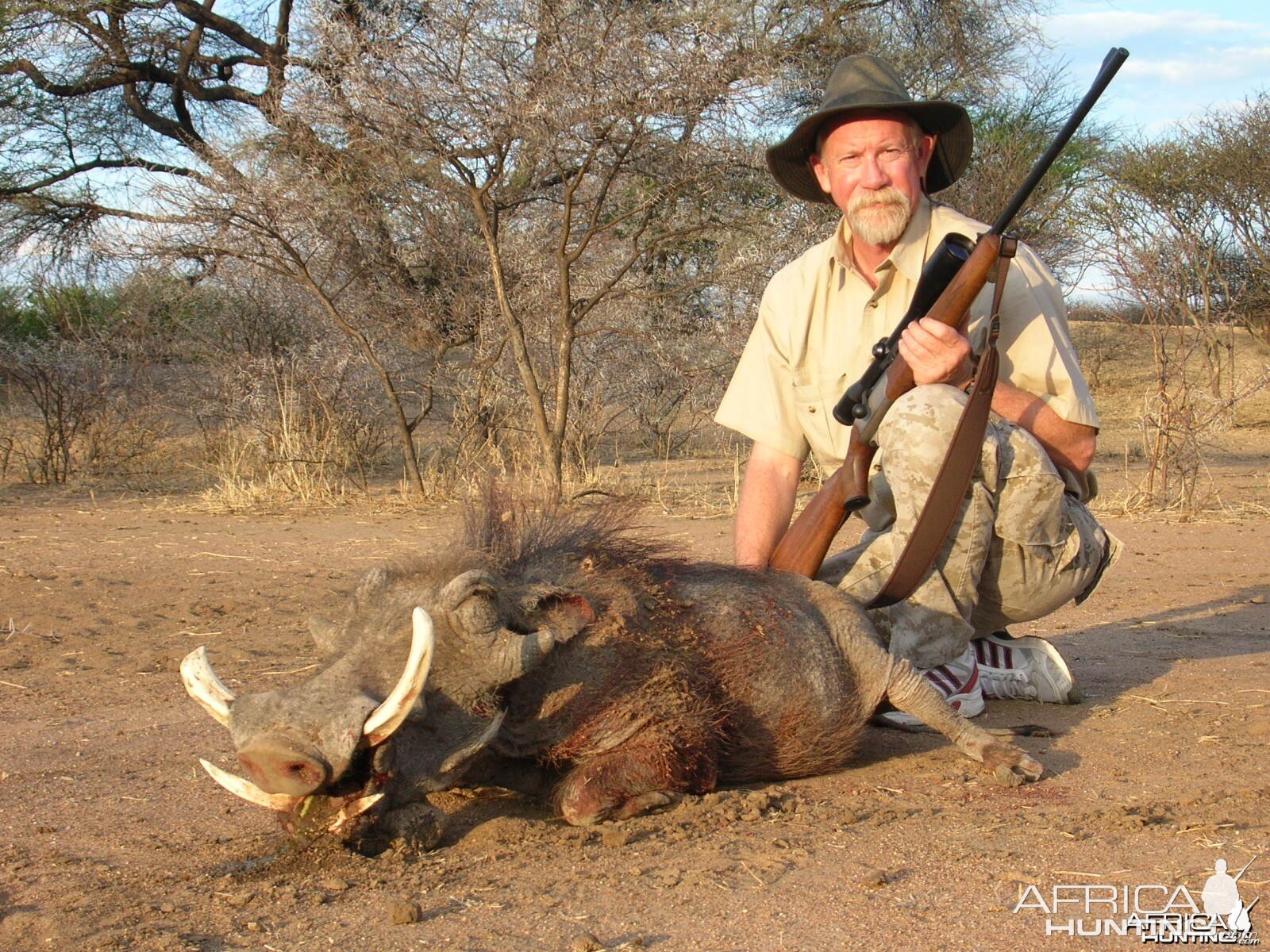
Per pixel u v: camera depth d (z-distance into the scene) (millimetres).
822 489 4988
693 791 4090
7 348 15594
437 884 3340
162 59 18438
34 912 3133
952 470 4516
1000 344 5152
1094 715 5254
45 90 17531
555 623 3830
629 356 14812
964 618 5012
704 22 12117
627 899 3229
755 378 5484
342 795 3354
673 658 4062
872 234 5070
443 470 13961
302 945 2947
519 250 14078
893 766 4570
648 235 13617
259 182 12797
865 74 5031
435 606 3592
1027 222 19859
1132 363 25984
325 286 14617
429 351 14844
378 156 12672
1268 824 3811
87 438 15992
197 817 3977
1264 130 20953
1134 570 9125
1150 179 20953
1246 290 21484
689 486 13719
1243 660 6285
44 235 17781
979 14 17938
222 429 16172
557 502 4516
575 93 11328
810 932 3010
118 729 5102
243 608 7578
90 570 8859
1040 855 3549
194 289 15344
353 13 12711
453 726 3562
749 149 12664
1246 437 19766
